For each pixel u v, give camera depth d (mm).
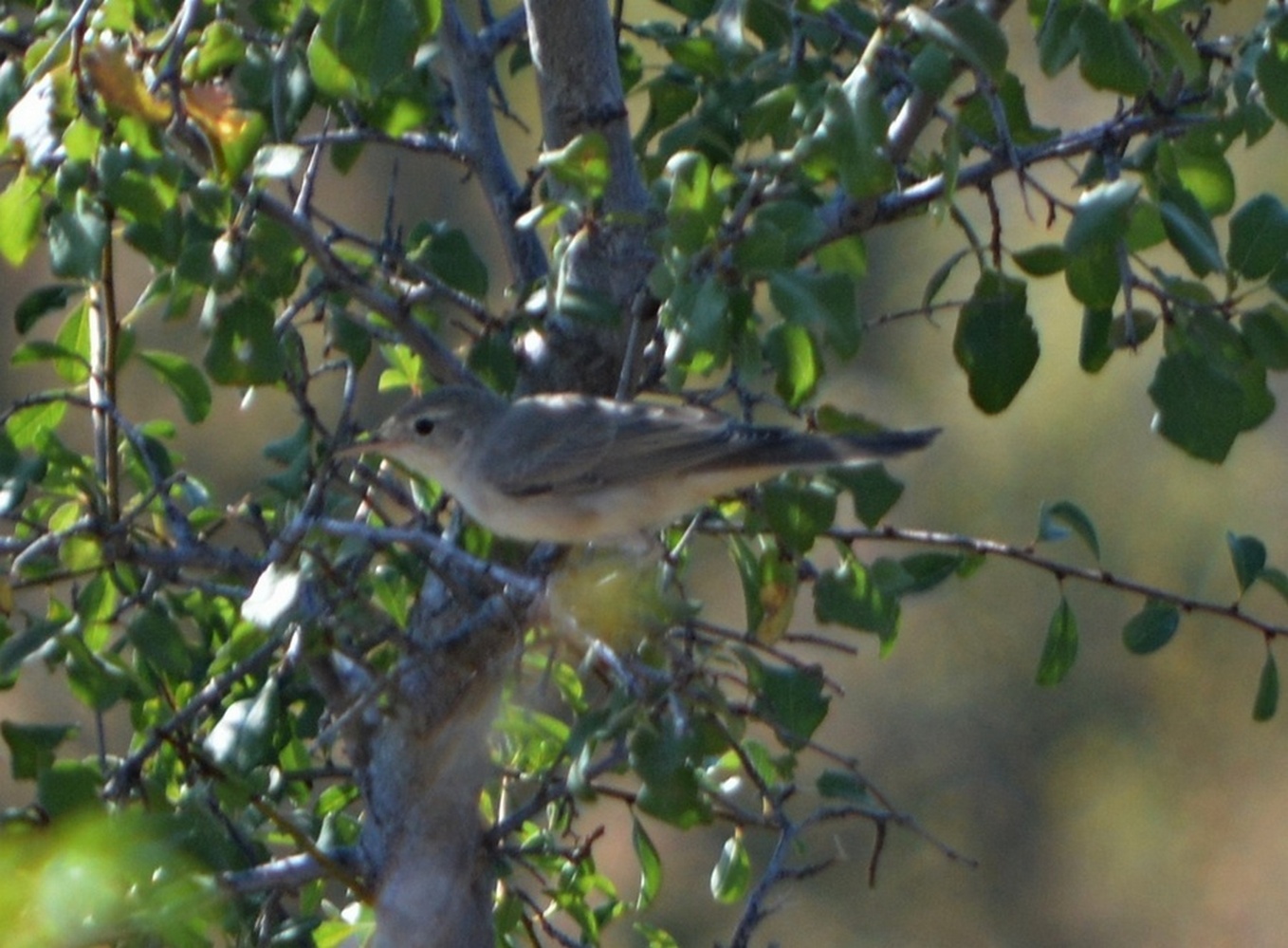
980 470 25672
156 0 9094
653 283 7941
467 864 9594
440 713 9656
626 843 22812
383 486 10609
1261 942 23406
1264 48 8453
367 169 27297
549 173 9273
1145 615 10133
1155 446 25438
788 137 8789
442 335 12867
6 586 8219
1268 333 8531
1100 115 25594
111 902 7719
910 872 24609
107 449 8914
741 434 9477
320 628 8734
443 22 11336
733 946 9133
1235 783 24984
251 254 8773
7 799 21859
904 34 8367
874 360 25734
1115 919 23953
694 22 11273
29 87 8062
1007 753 25406
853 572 9422
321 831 10312
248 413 23875
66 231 8055
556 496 10305
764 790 9281
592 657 8562
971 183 9344
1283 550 24875
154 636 8586
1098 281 8555
